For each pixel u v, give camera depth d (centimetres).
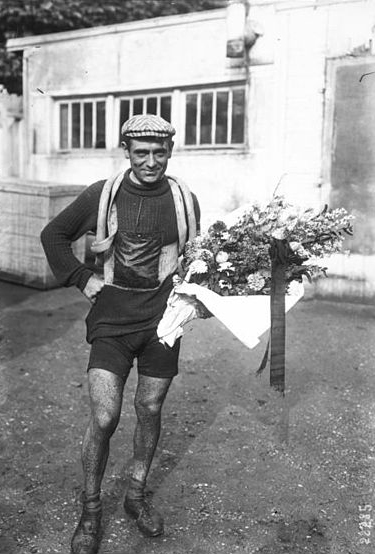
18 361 470
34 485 299
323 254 249
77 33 836
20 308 623
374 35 628
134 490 267
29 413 379
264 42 687
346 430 363
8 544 254
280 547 256
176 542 258
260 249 246
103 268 259
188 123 777
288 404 399
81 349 504
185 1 1216
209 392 418
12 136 916
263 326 242
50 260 250
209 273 248
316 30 655
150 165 234
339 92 655
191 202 253
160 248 249
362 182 655
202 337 543
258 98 704
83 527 248
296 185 691
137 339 248
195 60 747
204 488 299
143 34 784
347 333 555
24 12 1032
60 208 695
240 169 727
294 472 315
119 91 818
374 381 442
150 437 262
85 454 244
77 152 870
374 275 654
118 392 243
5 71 1072
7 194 705
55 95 876
